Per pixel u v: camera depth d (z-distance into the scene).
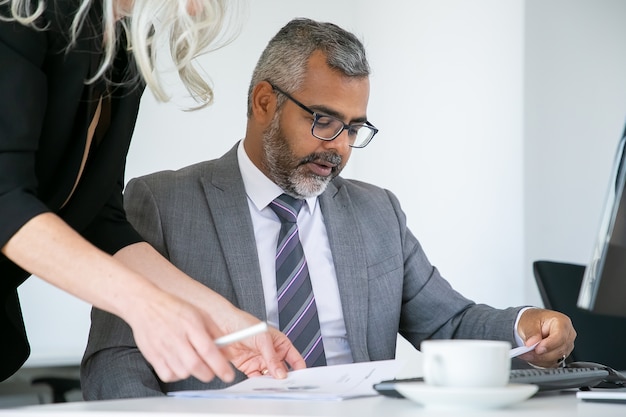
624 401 1.12
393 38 4.20
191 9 1.39
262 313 2.11
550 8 3.78
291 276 2.19
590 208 3.91
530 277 3.69
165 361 1.11
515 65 3.73
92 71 1.43
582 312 2.53
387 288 2.28
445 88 3.97
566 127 3.83
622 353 2.53
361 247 2.29
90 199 1.54
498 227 3.76
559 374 1.28
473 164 3.85
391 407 1.06
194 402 1.12
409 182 4.11
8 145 1.20
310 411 1.00
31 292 3.76
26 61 1.24
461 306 2.35
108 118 1.59
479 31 3.86
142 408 1.03
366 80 2.26
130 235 1.59
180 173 2.25
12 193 1.17
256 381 1.33
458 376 1.03
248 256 2.14
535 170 3.73
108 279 1.13
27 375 3.70
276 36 2.30
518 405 1.09
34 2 1.30
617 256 1.06
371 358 2.22
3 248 1.17
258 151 2.26
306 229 2.29
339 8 4.38
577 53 3.87
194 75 1.51
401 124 4.15
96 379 1.92
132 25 1.31
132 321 1.11
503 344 1.05
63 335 3.81
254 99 2.27
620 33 3.99
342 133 2.22
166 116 4.04
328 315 2.22
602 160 3.95
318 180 2.22
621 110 4.00
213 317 1.44
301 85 2.20
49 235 1.15
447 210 3.94
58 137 1.39
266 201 2.25
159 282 1.49
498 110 3.78
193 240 2.13
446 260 3.94
